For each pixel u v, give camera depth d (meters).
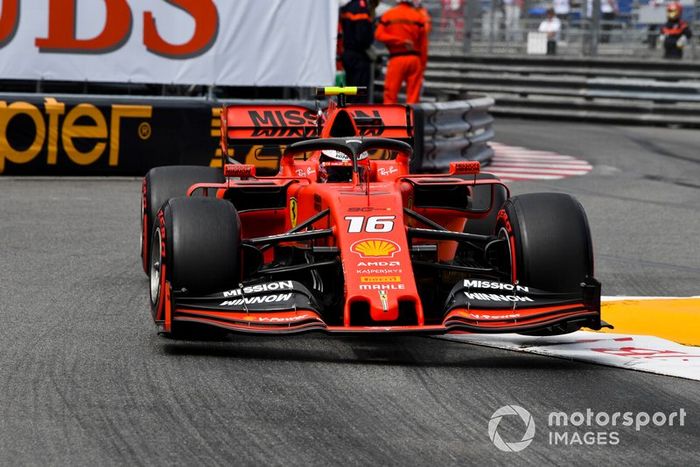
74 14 50.97
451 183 22.88
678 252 34.91
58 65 51.03
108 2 51.25
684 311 26.19
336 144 23.17
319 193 22.19
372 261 20.16
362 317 19.97
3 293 26.45
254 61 53.22
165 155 50.16
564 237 21.05
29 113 48.59
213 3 52.41
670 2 90.19
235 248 20.77
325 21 53.81
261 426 16.59
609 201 46.72
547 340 22.72
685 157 65.19
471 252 26.34
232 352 21.11
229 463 15.02
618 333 23.61
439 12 104.19
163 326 21.31
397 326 19.50
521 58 91.00
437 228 22.66
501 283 21.03
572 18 97.75
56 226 36.81
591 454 15.66
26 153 48.75
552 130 81.12
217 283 20.59
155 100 49.88
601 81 86.75
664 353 21.66
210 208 21.06
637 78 86.25
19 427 16.38
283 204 24.05
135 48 51.84
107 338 22.03
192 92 56.47
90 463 14.97
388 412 17.41
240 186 22.48
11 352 20.75
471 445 15.92
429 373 19.83
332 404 17.78
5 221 37.56
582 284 20.22
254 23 53.03
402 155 24.23
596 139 75.06
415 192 23.70
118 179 49.25
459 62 94.81
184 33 52.25
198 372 19.55
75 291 26.86
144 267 27.14
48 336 22.12
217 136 50.53
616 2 94.62
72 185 46.97
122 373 19.39
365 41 61.03
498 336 22.92
